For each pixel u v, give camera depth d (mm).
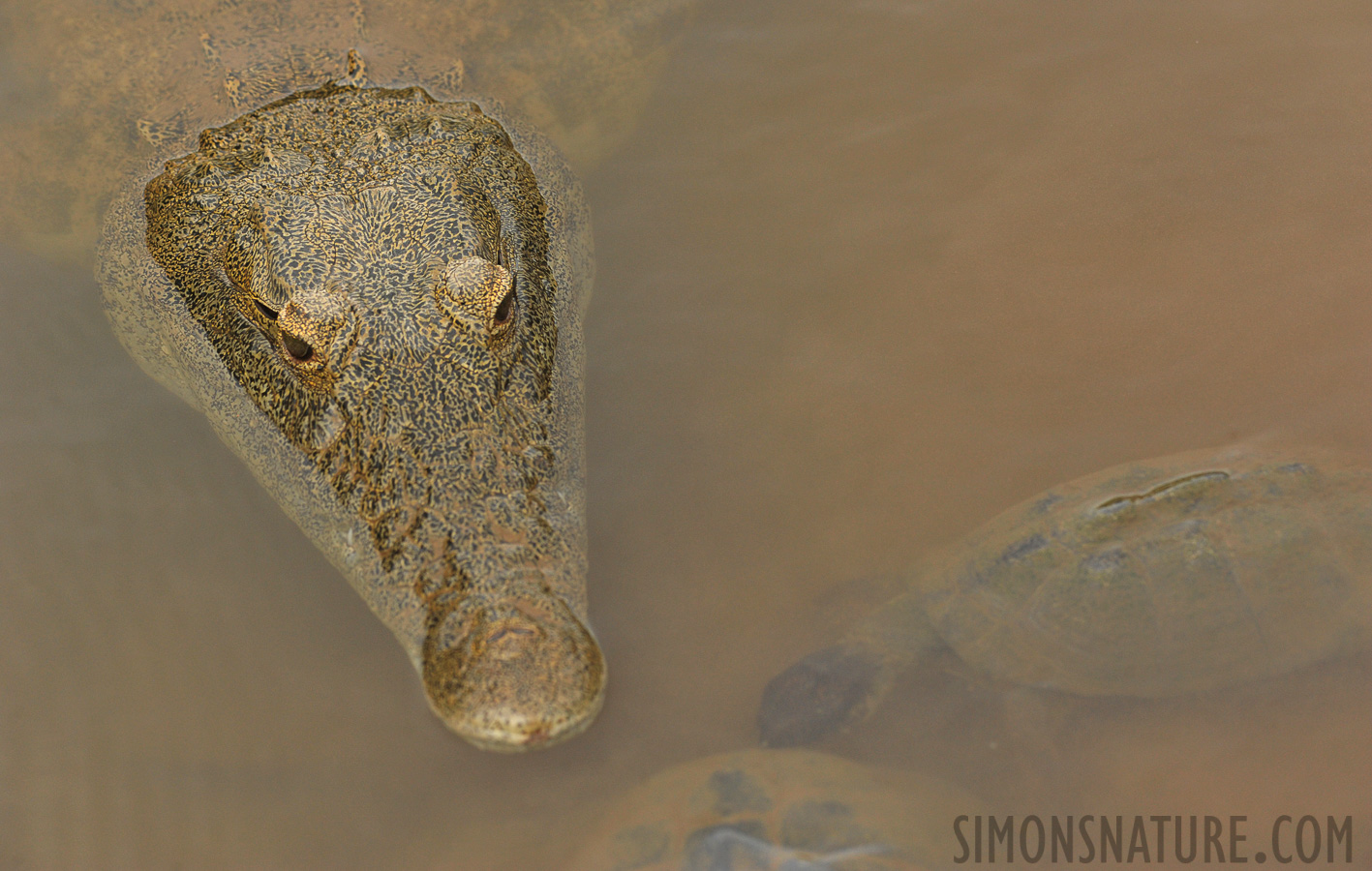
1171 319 5625
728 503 5047
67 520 5027
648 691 4422
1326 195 6137
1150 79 6832
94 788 4188
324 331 4809
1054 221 6145
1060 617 4332
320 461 4844
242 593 4797
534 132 7012
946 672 4406
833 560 4820
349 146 6094
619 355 5629
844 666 4352
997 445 5172
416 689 4457
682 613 4672
